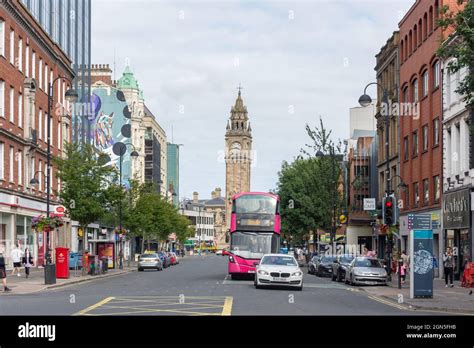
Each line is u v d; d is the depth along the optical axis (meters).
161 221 87.69
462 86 22.45
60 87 65.12
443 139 48.78
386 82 68.75
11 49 49.31
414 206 57.38
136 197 77.56
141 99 117.06
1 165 47.12
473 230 41.25
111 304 23.11
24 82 52.59
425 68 53.78
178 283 38.91
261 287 33.72
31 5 60.03
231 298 26.05
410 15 58.56
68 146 51.44
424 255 28.52
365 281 37.34
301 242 90.38
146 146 128.62
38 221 39.84
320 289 34.53
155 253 66.62
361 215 81.06
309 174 70.56
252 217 41.69
